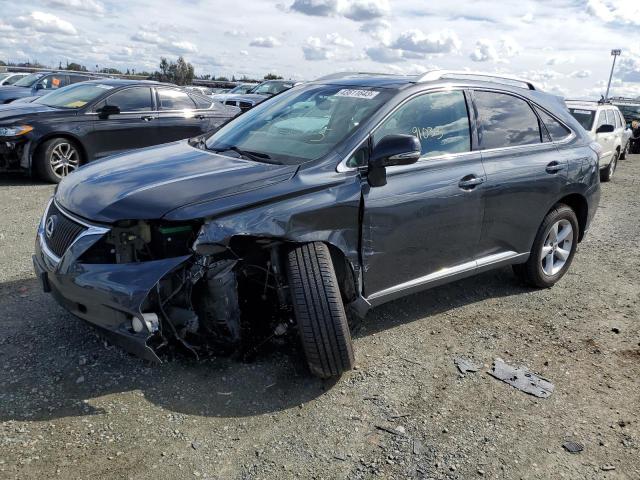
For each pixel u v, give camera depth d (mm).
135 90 9250
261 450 2680
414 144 3227
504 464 2680
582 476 2635
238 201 2939
